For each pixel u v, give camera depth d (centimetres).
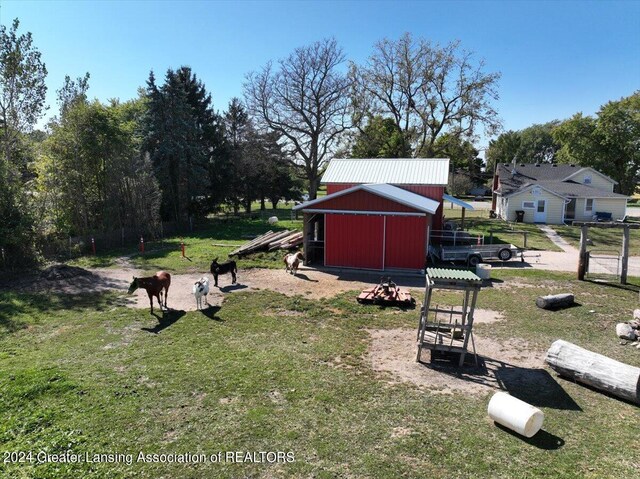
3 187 1830
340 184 2564
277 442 626
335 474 558
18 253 1877
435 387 813
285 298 1437
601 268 1967
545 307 1331
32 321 1188
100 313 1262
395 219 1862
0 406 710
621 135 5116
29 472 552
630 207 5509
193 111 3903
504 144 8931
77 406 721
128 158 2789
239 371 866
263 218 4284
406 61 3828
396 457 595
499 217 4241
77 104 2562
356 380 837
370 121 4369
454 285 900
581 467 579
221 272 1596
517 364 929
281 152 4459
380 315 1263
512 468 574
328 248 1952
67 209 2466
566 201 3719
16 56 2134
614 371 779
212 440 630
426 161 2723
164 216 3397
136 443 620
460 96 3866
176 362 912
